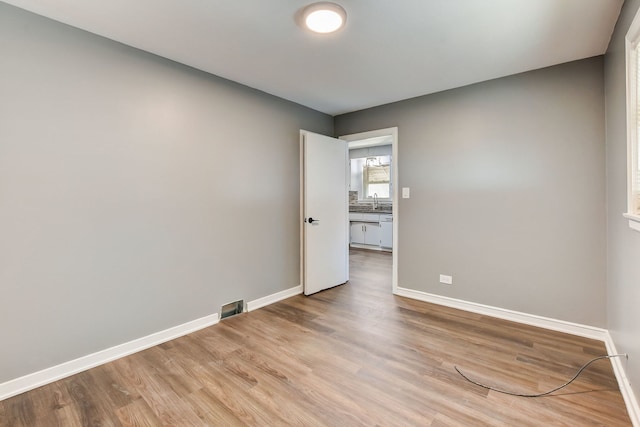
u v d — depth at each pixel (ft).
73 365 6.71
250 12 6.01
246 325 9.21
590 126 8.07
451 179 10.43
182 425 5.21
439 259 10.84
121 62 7.26
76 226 6.70
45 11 6.01
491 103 9.53
